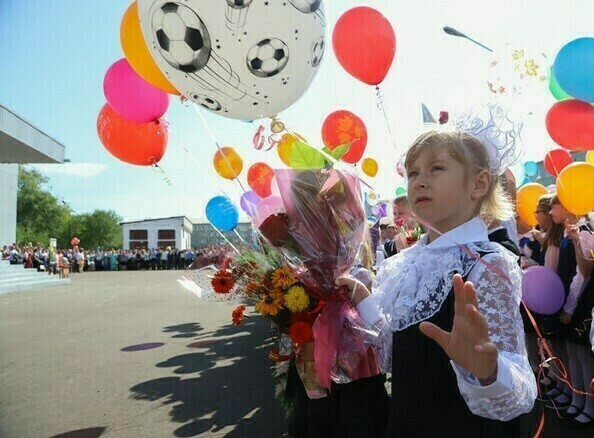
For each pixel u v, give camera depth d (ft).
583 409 11.50
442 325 4.26
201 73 8.08
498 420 4.20
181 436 11.21
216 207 10.91
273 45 7.83
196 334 24.77
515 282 4.19
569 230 11.11
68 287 61.31
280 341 8.42
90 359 19.33
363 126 13.15
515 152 4.76
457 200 4.50
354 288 6.56
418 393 4.37
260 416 12.38
